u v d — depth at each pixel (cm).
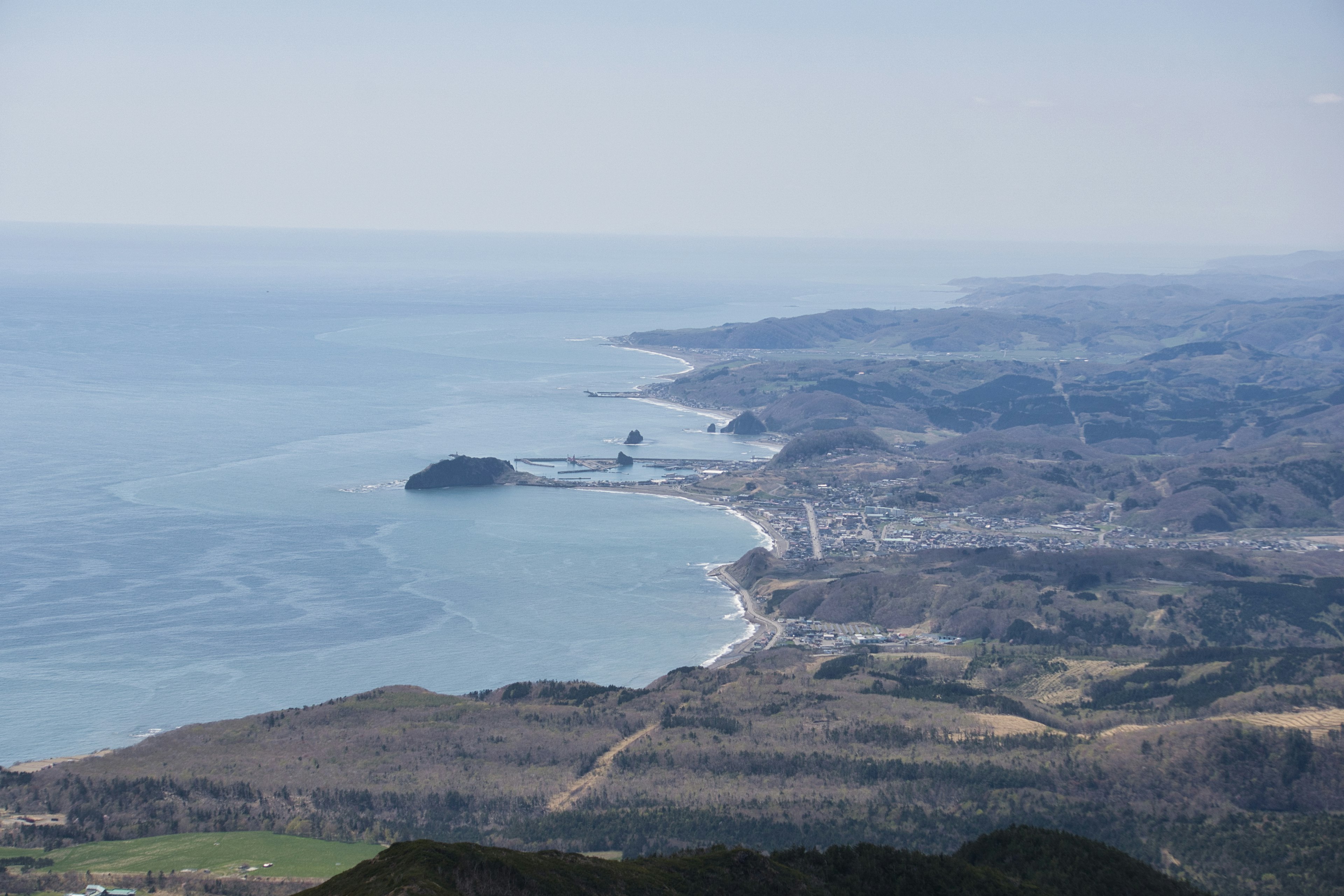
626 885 14738
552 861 14650
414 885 12800
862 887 16288
